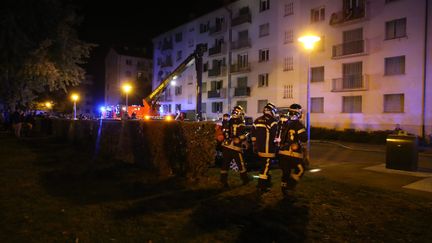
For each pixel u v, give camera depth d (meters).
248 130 10.54
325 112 30.83
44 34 26.42
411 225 5.44
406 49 25.53
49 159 13.14
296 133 7.12
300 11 33.25
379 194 7.20
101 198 7.30
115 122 12.98
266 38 37.00
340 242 4.85
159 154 9.80
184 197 7.27
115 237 5.14
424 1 24.52
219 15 43.91
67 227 5.55
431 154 18.08
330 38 30.66
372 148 20.55
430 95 24.30
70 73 29.34
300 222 5.64
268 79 36.78
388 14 26.59
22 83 27.86
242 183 8.41
